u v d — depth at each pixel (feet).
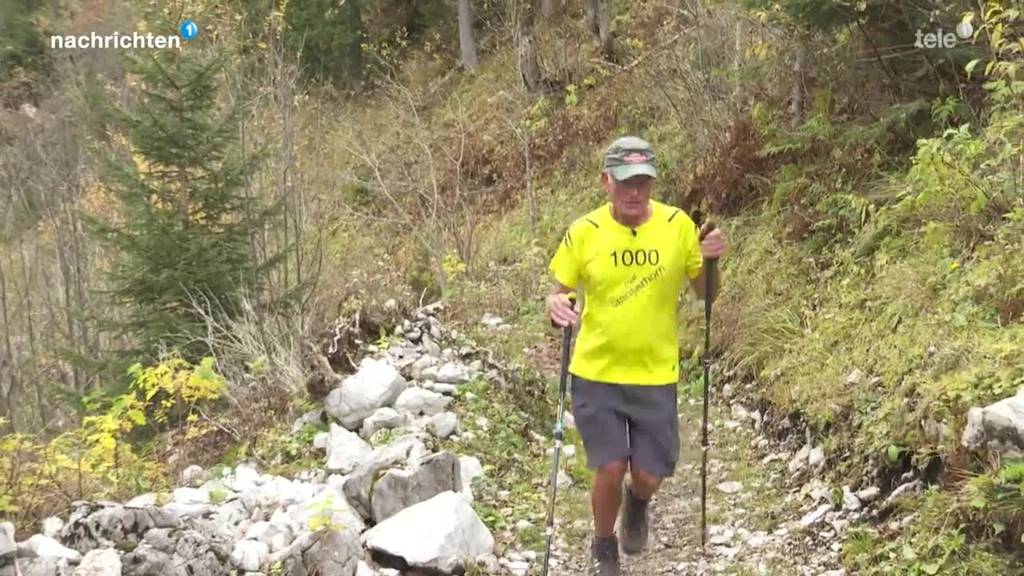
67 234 49.49
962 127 20.34
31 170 54.34
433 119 68.03
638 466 13.53
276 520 15.71
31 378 44.27
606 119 50.85
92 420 19.36
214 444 21.93
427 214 43.75
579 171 49.52
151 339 31.45
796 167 27.91
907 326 19.27
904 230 22.91
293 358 23.68
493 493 18.04
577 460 19.76
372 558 14.99
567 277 13.48
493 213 51.03
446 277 35.37
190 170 33.76
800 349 21.48
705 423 15.39
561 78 60.64
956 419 15.17
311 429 20.83
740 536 16.20
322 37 72.18
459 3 73.46
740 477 18.62
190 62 33.58
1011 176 20.49
